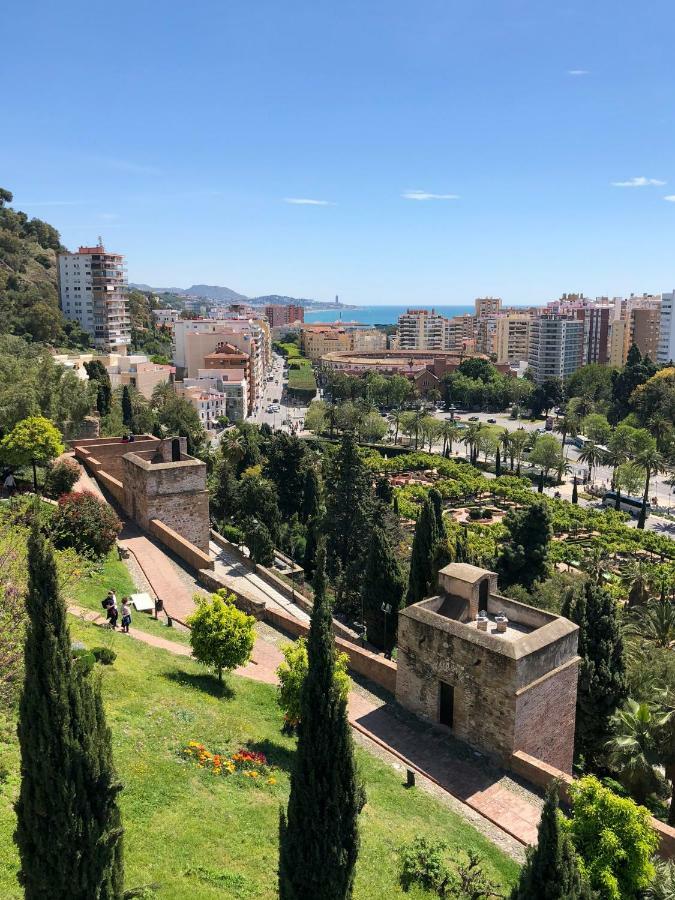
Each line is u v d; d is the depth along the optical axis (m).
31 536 12.84
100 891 13.14
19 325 147.50
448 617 29.92
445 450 152.00
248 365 181.75
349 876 15.66
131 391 113.69
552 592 55.69
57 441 51.12
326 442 153.75
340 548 70.75
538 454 130.12
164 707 24.78
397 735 27.89
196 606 38.84
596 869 17.52
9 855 16.12
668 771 28.14
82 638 27.91
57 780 12.65
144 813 19.03
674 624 46.19
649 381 154.75
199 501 50.22
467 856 20.59
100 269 175.12
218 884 17.12
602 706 32.62
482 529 89.69
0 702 21.47
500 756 25.97
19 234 195.12
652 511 115.19
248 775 22.14
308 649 15.68
